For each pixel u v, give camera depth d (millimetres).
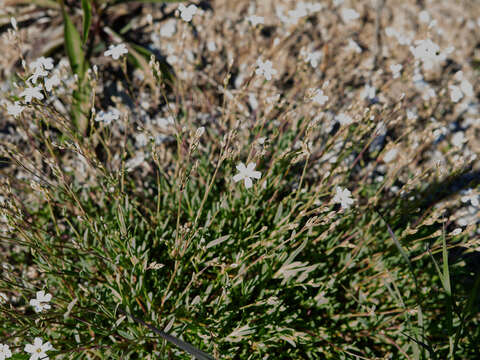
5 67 2951
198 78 3201
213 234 2318
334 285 2246
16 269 2354
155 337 1709
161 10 3438
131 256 1852
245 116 2955
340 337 2188
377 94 3264
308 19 3650
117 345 1692
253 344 2008
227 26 3477
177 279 2080
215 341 1855
